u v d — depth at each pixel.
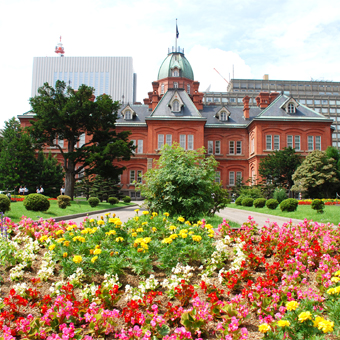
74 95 33.56
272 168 38.78
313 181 33.47
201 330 3.85
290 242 6.82
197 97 55.12
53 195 40.38
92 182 38.72
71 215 18.83
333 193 34.78
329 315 4.00
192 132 46.75
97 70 160.50
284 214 20.16
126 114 51.94
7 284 5.37
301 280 5.38
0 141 39.78
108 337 3.86
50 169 39.66
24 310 4.53
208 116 53.47
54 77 160.62
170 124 46.75
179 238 6.41
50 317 3.91
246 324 4.12
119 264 5.31
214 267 5.65
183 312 3.91
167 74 65.62
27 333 3.81
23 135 35.22
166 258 5.56
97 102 33.91
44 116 31.97
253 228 8.45
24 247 6.58
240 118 52.88
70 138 35.44
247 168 50.16
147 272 5.50
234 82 123.56
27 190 35.81
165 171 12.06
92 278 5.50
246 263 6.13
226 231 7.98
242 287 5.20
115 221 6.57
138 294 4.51
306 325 3.68
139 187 13.12
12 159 37.34
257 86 123.81
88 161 31.73
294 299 4.52
